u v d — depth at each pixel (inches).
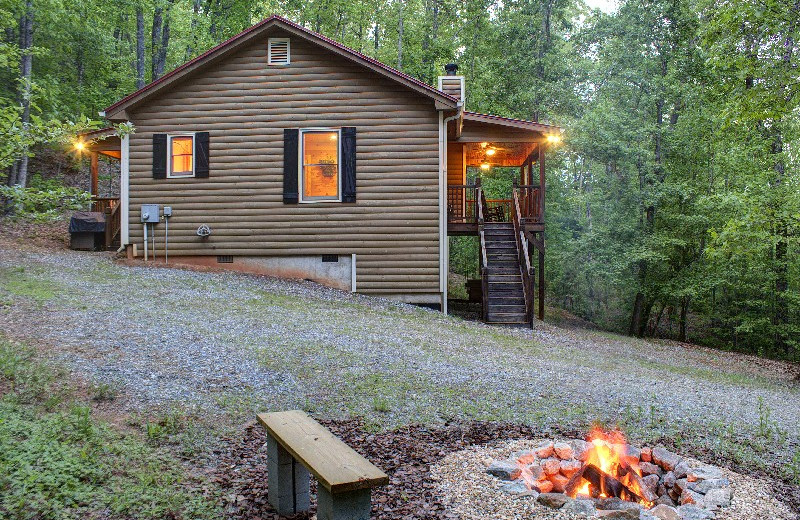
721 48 489.7
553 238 1071.0
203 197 585.3
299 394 264.7
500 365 365.1
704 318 1080.8
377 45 1387.8
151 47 1162.0
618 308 1080.8
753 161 759.1
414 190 575.2
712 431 269.3
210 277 541.3
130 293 439.8
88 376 252.7
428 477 187.9
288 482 160.9
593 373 382.9
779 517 176.4
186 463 186.9
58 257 564.1
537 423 253.9
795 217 515.8
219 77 581.0
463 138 613.0
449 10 1136.2
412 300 577.0
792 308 784.9
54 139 220.2
